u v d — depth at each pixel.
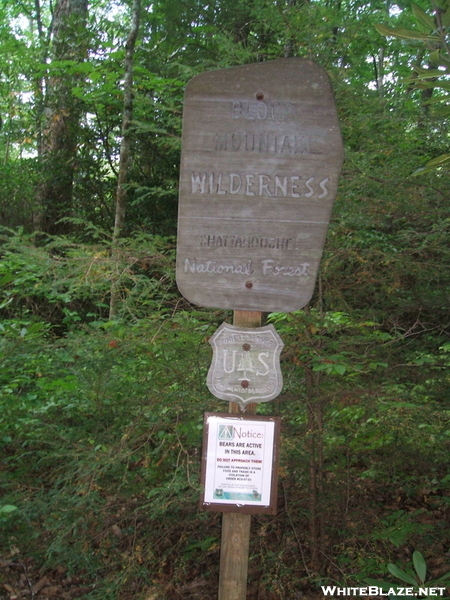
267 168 2.34
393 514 3.07
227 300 2.38
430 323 3.37
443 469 3.46
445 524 3.50
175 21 9.70
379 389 2.90
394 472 3.31
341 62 3.44
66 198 9.27
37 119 9.70
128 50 7.12
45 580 3.29
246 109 2.34
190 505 3.03
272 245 2.36
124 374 3.10
